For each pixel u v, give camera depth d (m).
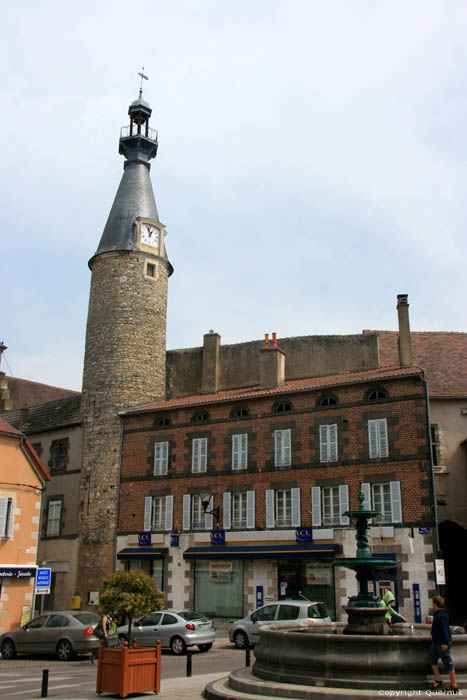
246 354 33.56
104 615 17.25
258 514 26.75
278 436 27.19
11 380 45.25
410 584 23.05
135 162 36.62
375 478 24.66
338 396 26.33
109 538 29.86
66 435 33.22
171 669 16.22
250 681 11.65
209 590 26.92
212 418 29.05
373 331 34.47
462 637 11.26
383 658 10.94
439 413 28.00
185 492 28.69
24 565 23.83
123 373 32.09
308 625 16.20
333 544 24.61
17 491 24.41
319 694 10.40
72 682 14.15
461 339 32.75
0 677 15.11
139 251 34.00
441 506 26.89
